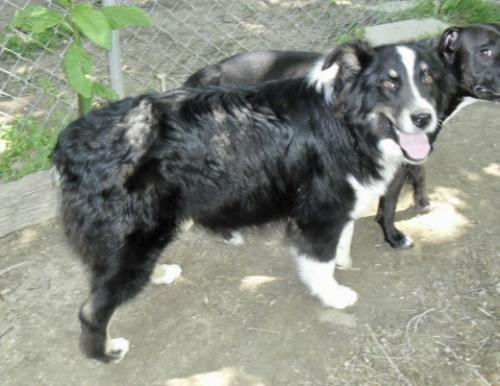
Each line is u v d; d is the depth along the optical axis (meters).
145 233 1.52
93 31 1.61
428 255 1.88
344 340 1.66
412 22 2.95
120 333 1.69
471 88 1.82
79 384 1.58
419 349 1.62
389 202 1.83
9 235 1.96
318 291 1.73
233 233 1.75
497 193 2.08
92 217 1.49
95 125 1.51
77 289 1.80
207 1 3.15
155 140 1.50
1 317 1.73
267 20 2.99
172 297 1.78
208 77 2.05
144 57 2.62
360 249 1.91
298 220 1.66
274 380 1.57
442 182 2.13
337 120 1.57
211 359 1.62
